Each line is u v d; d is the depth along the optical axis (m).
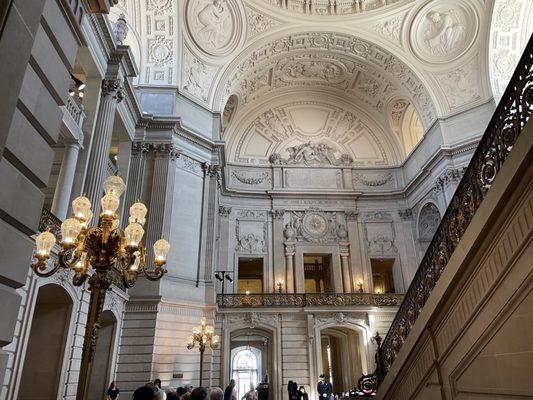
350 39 17.39
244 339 21.16
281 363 15.12
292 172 20.09
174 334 12.20
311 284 22.17
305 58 18.62
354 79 19.78
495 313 3.25
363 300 16.28
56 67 2.85
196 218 14.27
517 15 15.01
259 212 19.22
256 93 19.89
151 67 14.74
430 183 17.03
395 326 5.63
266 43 16.92
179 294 12.72
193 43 15.50
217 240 17.73
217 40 16.05
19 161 2.39
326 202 19.66
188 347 11.65
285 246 18.64
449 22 16.06
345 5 16.58
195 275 13.64
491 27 15.28
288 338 15.48
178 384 11.71
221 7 15.65
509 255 3.07
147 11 14.48
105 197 4.86
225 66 16.61
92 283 4.50
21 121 2.41
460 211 3.94
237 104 19.12
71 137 9.14
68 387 8.48
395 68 17.83
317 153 20.61
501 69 15.49
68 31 3.04
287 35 17.00
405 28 16.67
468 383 3.68
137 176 13.33
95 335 4.30
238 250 18.38
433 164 16.48
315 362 15.10
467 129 15.60
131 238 4.72
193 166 14.74
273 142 20.86
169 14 14.48
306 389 14.74
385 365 6.01
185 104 15.04
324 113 21.33
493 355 3.29
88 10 3.44
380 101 20.25
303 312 15.84
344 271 18.47
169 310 12.27
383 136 21.05
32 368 8.21
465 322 3.67
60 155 10.75
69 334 8.52
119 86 11.18
